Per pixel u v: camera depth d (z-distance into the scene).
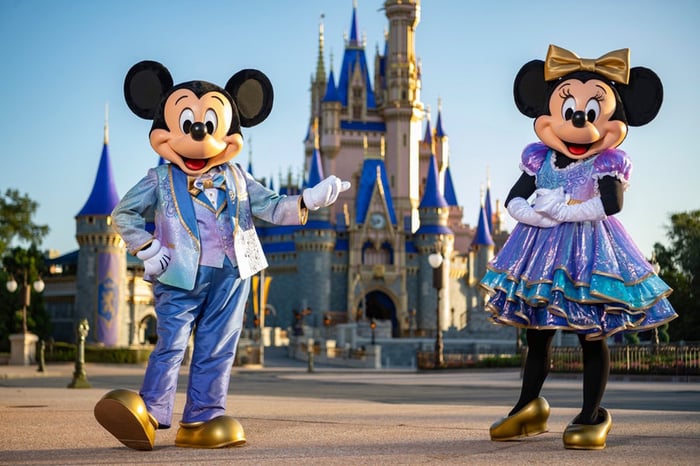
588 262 7.92
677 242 86.62
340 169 149.50
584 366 7.91
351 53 154.75
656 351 28.06
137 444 7.62
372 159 137.25
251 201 8.62
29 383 32.16
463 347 92.50
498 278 8.24
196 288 8.16
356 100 151.50
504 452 7.26
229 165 8.60
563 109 8.22
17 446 8.03
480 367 50.84
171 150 8.31
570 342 62.56
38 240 85.44
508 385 28.88
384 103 150.25
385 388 26.86
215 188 8.38
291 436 8.63
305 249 130.38
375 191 134.88
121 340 95.25
